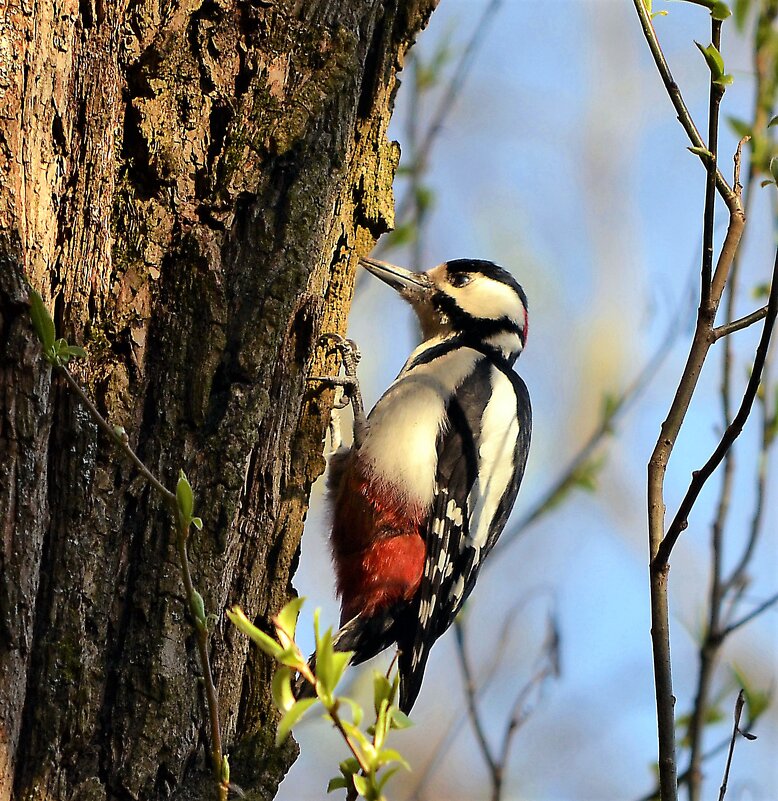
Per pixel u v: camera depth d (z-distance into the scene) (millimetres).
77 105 6086
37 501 5715
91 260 6156
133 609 5953
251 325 6414
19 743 5637
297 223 6637
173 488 6113
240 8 6723
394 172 8484
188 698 6012
